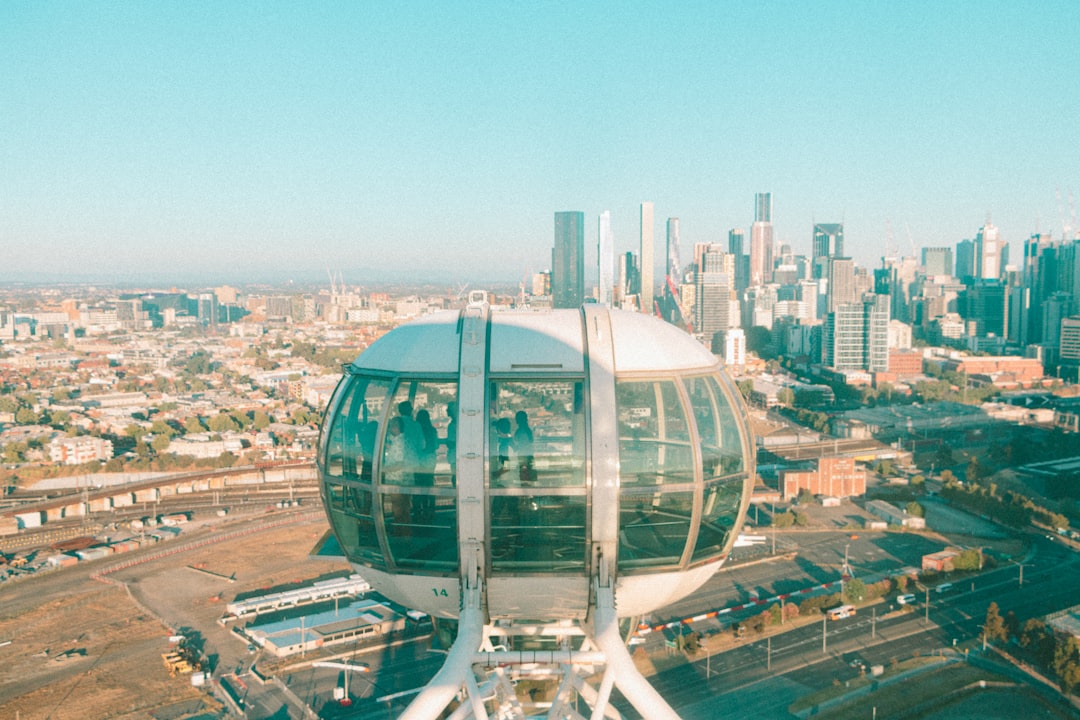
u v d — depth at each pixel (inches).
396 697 4867.1
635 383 882.1
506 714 867.4
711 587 6540.4
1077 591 6343.5
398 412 890.7
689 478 881.5
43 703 4884.4
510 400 871.1
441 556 892.6
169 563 7440.9
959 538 7780.5
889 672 5014.8
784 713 4581.7
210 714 4731.8
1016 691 4788.4
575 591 891.4
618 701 4584.2
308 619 5920.3
